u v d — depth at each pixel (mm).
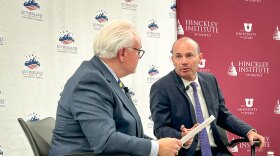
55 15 3684
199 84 2961
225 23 4332
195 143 2709
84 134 1770
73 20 3771
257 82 4395
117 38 1894
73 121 1795
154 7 4137
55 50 3664
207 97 2926
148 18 4113
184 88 2859
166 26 4168
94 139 1677
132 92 3990
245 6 4395
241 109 4336
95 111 1725
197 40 4242
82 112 1726
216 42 4293
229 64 4320
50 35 3646
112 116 1806
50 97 3604
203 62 4234
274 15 4449
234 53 4340
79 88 1784
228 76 4312
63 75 3686
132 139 1712
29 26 3535
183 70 2834
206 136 2764
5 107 3375
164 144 1757
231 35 4344
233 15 4359
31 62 3523
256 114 4375
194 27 4246
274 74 4441
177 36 4199
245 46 4379
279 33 4469
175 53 2877
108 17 3945
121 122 1854
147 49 4086
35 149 1745
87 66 1909
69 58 3730
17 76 3445
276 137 4410
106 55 1905
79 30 3795
